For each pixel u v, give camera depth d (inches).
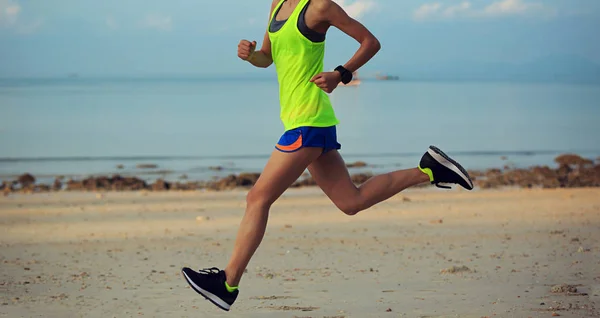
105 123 2014.0
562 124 1977.1
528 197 736.3
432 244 486.6
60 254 467.2
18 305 327.9
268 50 281.7
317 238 516.4
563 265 407.5
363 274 394.3
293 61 253.6
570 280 366.9
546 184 865.5
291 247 482.9
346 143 1519.4
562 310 303.7
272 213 639.1
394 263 424.8
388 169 1099.9
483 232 532.4
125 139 1635.1
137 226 583.5
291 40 252.2
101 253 470.9
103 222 602.9
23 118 2151.8
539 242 486.9
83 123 2012.8
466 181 271.9
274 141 1594.5
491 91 4261.8
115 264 433.7
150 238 528.7
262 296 343.6
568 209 648.4
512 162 1213.7
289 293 349.1
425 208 659.4
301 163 253.8
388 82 7637.8
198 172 1080.8
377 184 270.2
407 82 7568.9
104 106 2699.3
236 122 2054.6
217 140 1617.9
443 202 700.0
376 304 322.7
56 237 534.6
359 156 1296.8
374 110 2487.7
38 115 2262.6
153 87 5457.7
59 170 1114.1
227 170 1107.3
